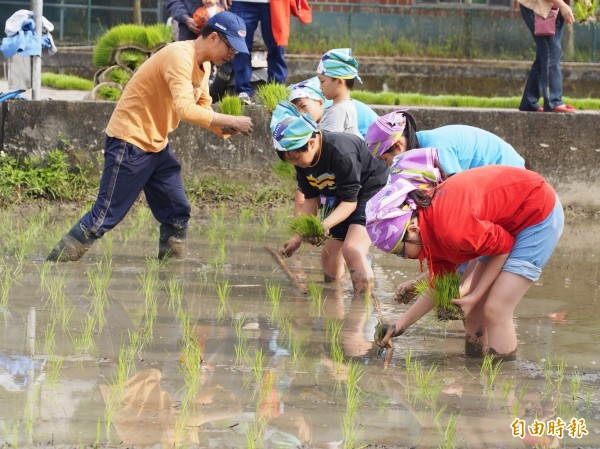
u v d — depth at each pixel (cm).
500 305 918
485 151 1035
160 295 1129
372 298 1153
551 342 994
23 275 1191
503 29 3631
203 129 1767
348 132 1257
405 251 873
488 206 877
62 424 734
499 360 928
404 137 1009
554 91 1817
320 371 881
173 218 1314
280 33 1753
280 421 757
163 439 714
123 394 802
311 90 1250
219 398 802
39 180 1716
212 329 1001
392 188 863
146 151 1261
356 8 3569
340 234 1203
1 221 1544
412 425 760
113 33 1950
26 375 838
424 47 3609
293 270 1296
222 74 1795
